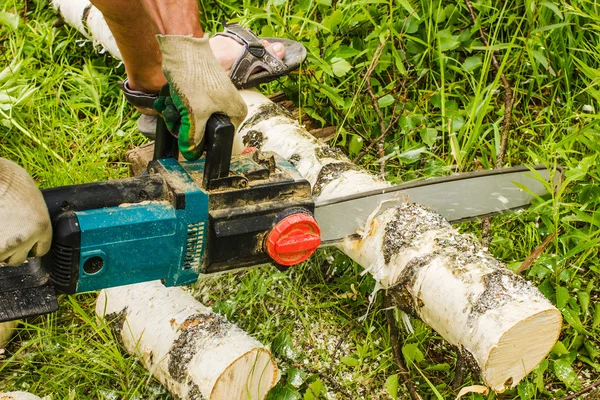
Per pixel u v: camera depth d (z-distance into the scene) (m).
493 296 2.25
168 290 2.45
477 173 2.45
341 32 3.03
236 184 2.19
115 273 2.13
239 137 2.75
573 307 2.49
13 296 2.09
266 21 3.18
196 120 2.13
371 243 2.41
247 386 2.32
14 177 2.03
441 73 2.85
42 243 2.06
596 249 2.61
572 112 2.91
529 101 3.01
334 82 3.03
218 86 2.14
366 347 2.46
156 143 2.24
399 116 2.86
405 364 2.47
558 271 2.54
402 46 2.96
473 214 2.51
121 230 2.11
